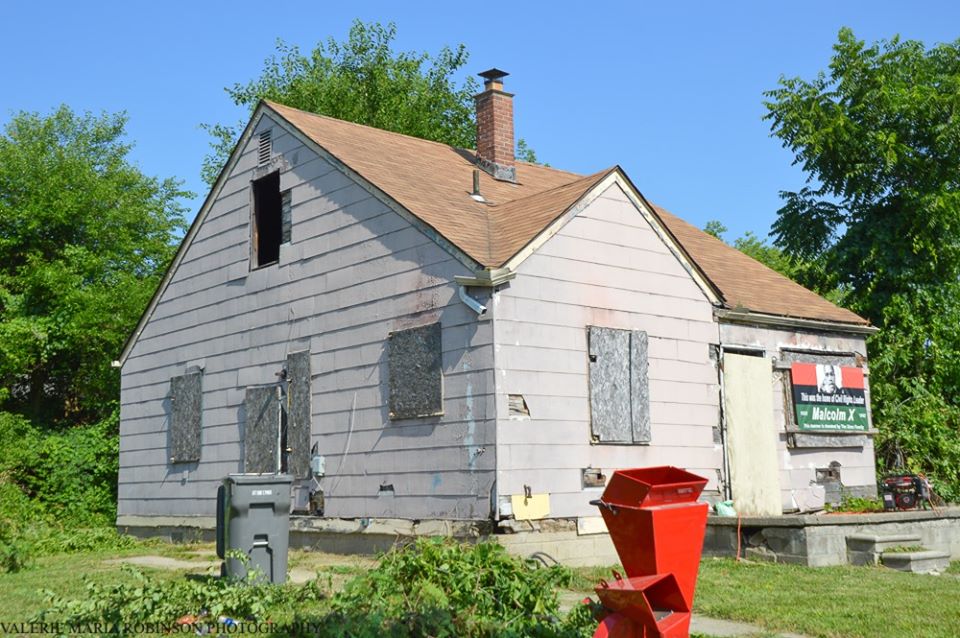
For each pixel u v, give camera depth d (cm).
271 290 1681
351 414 1471
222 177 1845
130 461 2022
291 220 1659
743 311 1622
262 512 1107
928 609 933
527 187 1856
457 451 1287
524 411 1276
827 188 2686
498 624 774
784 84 2702
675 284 1523
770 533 1289
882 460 2147
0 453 2233
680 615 622
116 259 3069
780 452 1677
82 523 2217
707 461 1525
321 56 4041
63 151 3177
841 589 1055
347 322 1503
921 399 2223
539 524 1266
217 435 1767
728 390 1583
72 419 2906
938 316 2461
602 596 603
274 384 1644
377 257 1461
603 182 1438
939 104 2491
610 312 1414
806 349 1762
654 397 1458
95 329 2620
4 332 2606
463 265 1302
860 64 2609
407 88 3975
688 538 640
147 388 1998
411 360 1373
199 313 1867
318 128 1698
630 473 666
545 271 1334
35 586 1123
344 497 1461
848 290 2664
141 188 3269
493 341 1258
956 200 2459
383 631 739
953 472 2066
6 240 2902
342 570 976
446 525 1285
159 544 1773
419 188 1541
